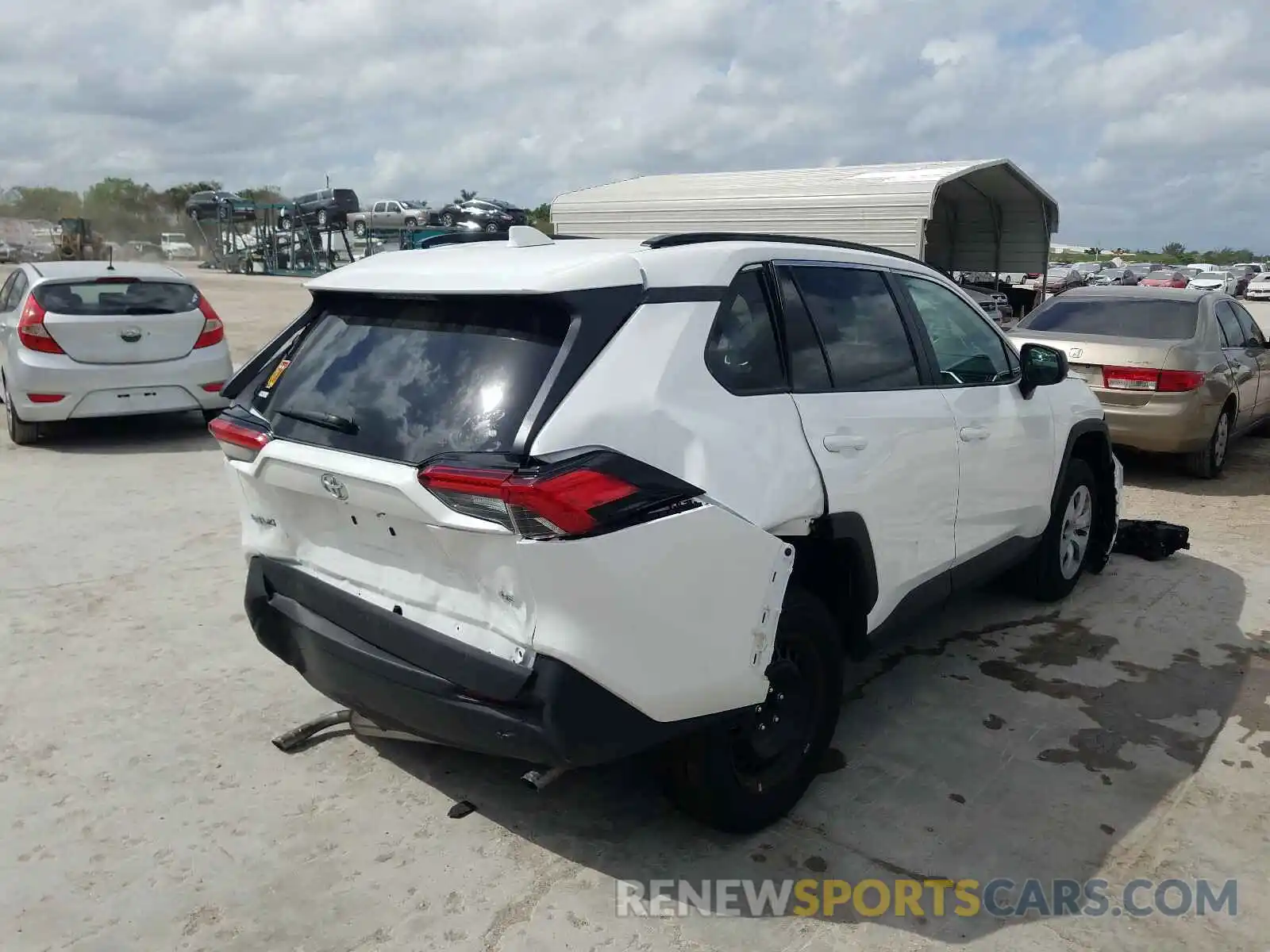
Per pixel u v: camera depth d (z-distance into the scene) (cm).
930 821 331
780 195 1423
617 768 363
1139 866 309
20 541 614
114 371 862
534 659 260
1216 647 477
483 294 278
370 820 329
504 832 323
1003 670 450
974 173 1513
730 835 321
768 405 310
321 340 324
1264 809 340
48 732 382
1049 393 492
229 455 330
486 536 256
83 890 292
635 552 255
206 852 311
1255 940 276
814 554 336
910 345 390
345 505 293
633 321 279
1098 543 575
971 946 273
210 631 481
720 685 282
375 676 291
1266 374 937
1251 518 716
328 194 3944
